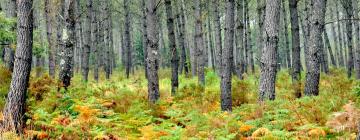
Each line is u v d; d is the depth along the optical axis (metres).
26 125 7.62
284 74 24.52
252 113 9.05
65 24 12.17
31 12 7.57
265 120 8.34
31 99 9.77
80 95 11.19
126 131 8.37
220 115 9.05
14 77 7.45
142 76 30.19
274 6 10.05
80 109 8.29
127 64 29.77
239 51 26.89
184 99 13.02
